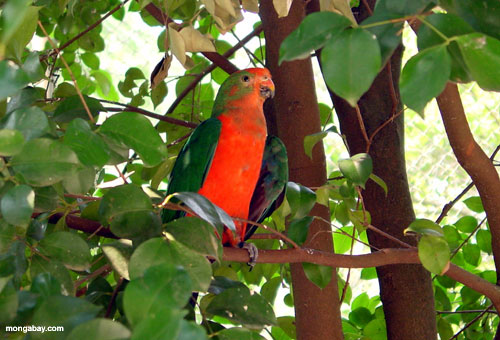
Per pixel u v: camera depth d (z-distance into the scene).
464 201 4.43
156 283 1.45
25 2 1.40
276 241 4.54
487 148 7.92
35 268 2.14
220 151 3.72
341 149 7.79
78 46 5.04
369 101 4.21
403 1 1.61
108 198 2.12
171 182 3.85
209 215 2.09
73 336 1.45
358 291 7.18
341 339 3.54
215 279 2.75
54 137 2.10
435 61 1.49
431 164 7.76
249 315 2.32
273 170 4.00
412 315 3.83
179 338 1.31
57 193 2.34
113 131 1.99
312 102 3.83
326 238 3.69
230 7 2.54
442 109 2.82
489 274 4.49
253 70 3.88
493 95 7.92
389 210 4.04
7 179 1.81
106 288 2.66
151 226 2.12
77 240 2.16
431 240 2.49
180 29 3.05
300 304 3.55
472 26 1.66
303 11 3.89
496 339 3.54
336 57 1.48
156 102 4.34
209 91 4.95
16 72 1.59
